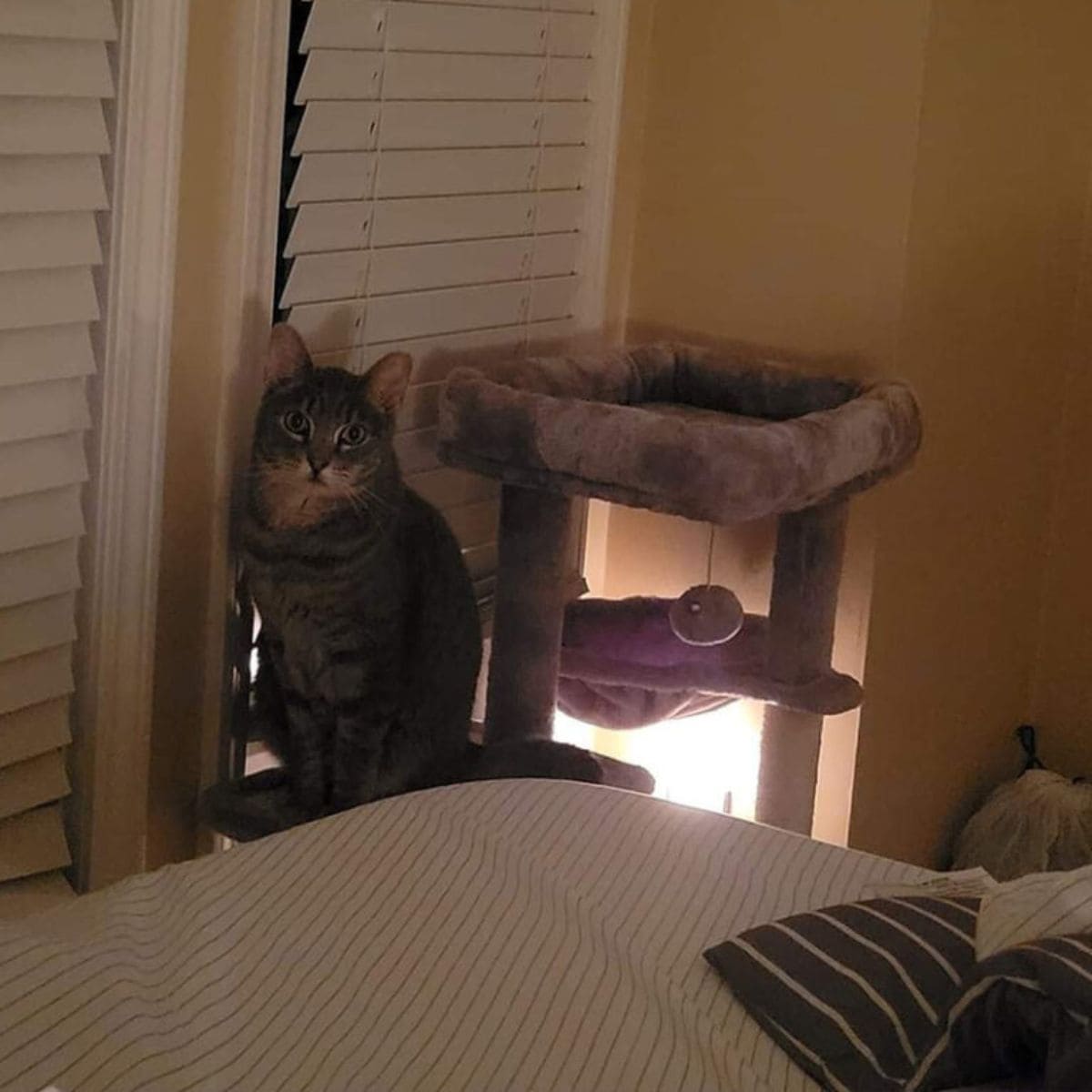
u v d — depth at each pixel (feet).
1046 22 8.66
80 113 5.86
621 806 5.33
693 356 8.20
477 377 7.05
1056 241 9.18
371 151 7.11
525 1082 3.92
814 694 7.32
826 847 5.27
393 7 7.02
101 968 4.08
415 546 6.91
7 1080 3.67
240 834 6.54
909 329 8.21
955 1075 4.03
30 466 6.03
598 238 8.66
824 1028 4.21
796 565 7.27
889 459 7.29
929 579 8.82
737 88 8.43
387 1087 3.85
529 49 7.93
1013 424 9.22
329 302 7.09
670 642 7.71
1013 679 9.84
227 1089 3.80
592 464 6.72
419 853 4.86
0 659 6.10
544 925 4.56
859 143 8.09
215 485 6.68
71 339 6.06
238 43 6.34
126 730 6.50
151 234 6.10
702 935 4.73
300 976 4.25
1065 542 9.77
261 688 6.90
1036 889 4.27
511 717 7.32
